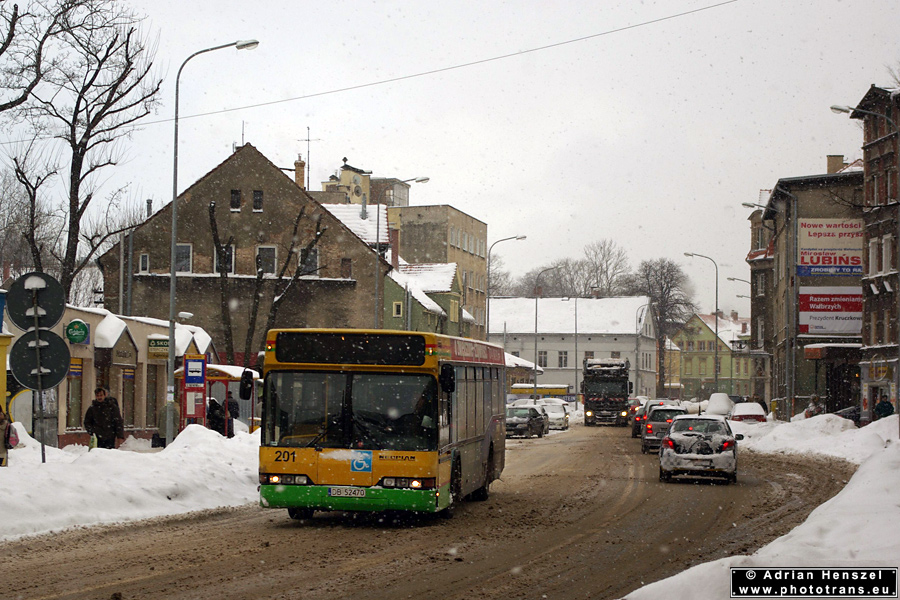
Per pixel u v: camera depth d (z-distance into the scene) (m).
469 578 10.34
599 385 69.12
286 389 14.83
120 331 32.34
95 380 31.66
